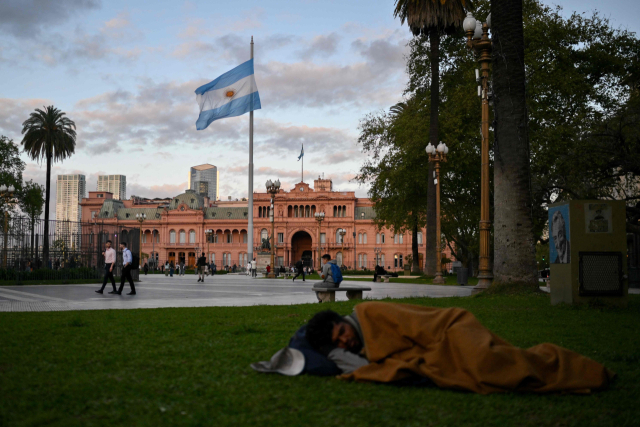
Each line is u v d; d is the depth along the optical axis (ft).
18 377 17.53
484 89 62.44
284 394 15.35
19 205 225.76
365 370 16.60
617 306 40.40
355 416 13.50
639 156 84.28
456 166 120.37
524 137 53.21
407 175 134.10
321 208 359.46
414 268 185.98
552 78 106.11
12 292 74.02
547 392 15.48
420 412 13.82
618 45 112.57
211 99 136.56
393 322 16.85
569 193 98.53
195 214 371.76
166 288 89.61
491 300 47.03
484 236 62.64
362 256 355.77
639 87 100.53
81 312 40.55
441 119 125.08
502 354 15.44
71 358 20.76
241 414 13.70
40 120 175.01
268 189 160.15
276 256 342.64
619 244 40.60
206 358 20.75
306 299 61.31
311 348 17.95
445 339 16.10
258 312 40.09
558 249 42.93
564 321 32.60
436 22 111.14
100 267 117.70
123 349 22.76
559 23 112.06
